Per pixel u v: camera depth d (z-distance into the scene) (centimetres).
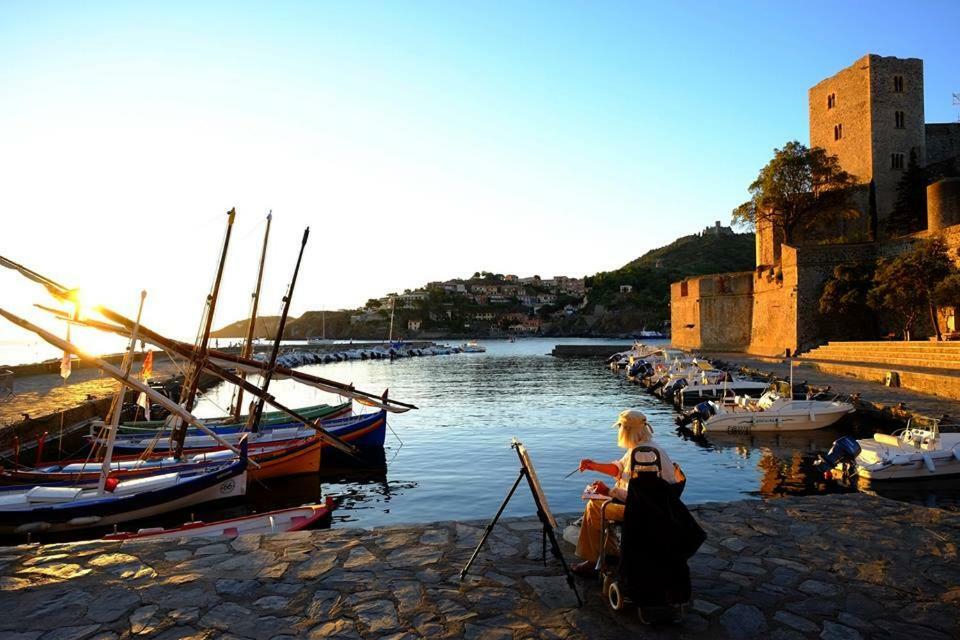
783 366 4584
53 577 563
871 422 2589
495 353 12900
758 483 1905
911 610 499
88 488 1552
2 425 2173
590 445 2559
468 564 560
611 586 493
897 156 6306
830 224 6544
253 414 2428
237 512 1669
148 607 504
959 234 4147
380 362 10369
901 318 4922
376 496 1844
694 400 3684
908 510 761
